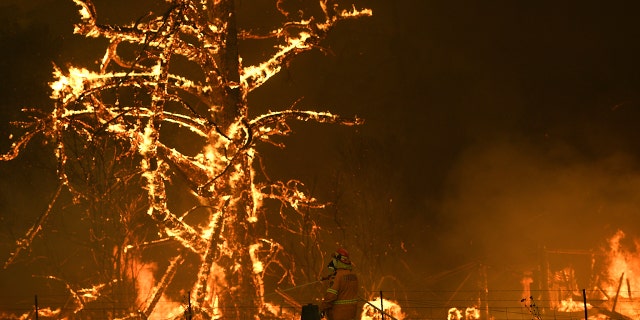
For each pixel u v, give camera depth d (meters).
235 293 18.73
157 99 17.23
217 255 18.73
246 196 19.12
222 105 19.17
